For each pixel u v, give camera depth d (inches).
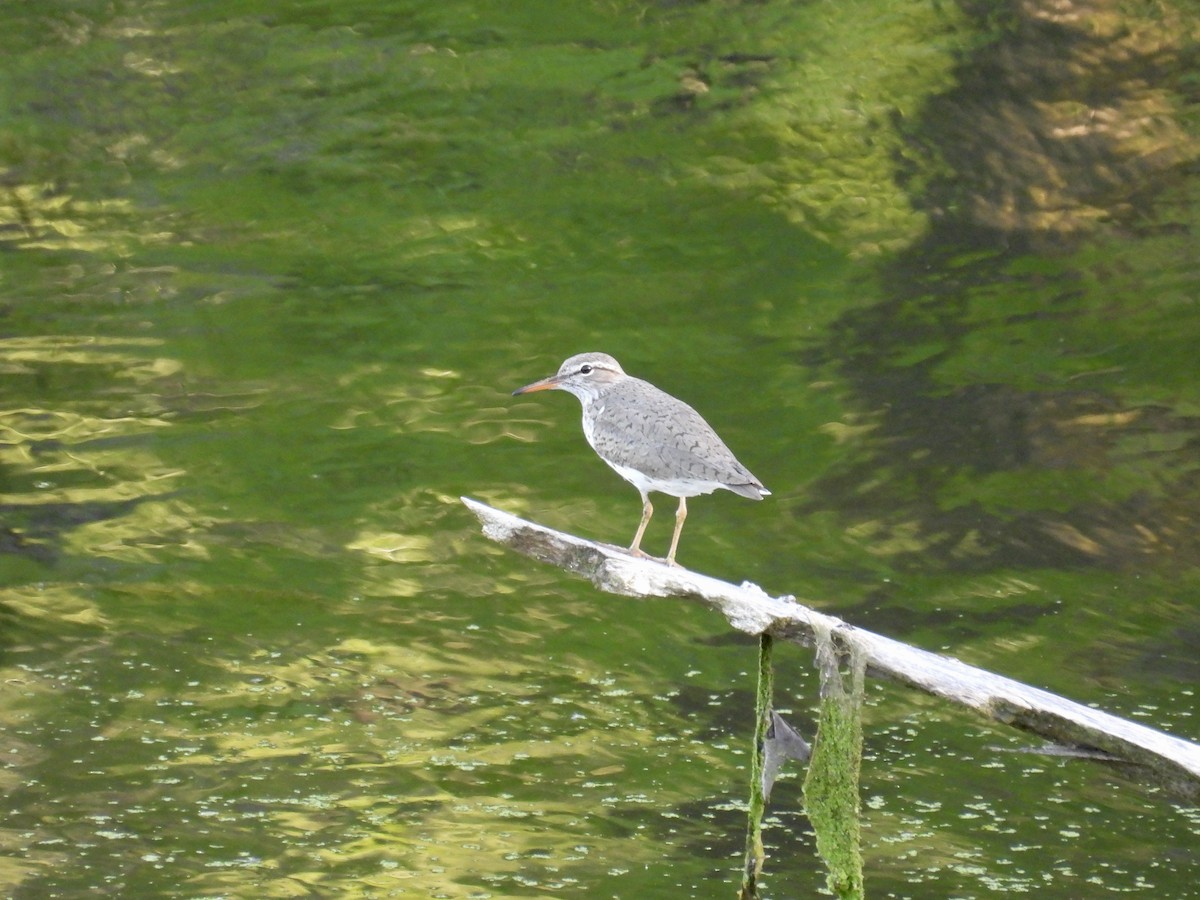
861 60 1014.4
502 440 687.1
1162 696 499.2
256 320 794.2
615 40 1058.1
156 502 627.8
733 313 801.6
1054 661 521.3
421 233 882.1
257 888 401.1
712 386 730.2
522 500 634.8
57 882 400.5
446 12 1101.7
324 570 584.1
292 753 470.9
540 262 853.2
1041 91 964.6
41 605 551.2
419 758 470.3
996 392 718.5
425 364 757.3
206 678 510.0
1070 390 716.7
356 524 617.0
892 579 578.6
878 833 437.1
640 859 420.8
